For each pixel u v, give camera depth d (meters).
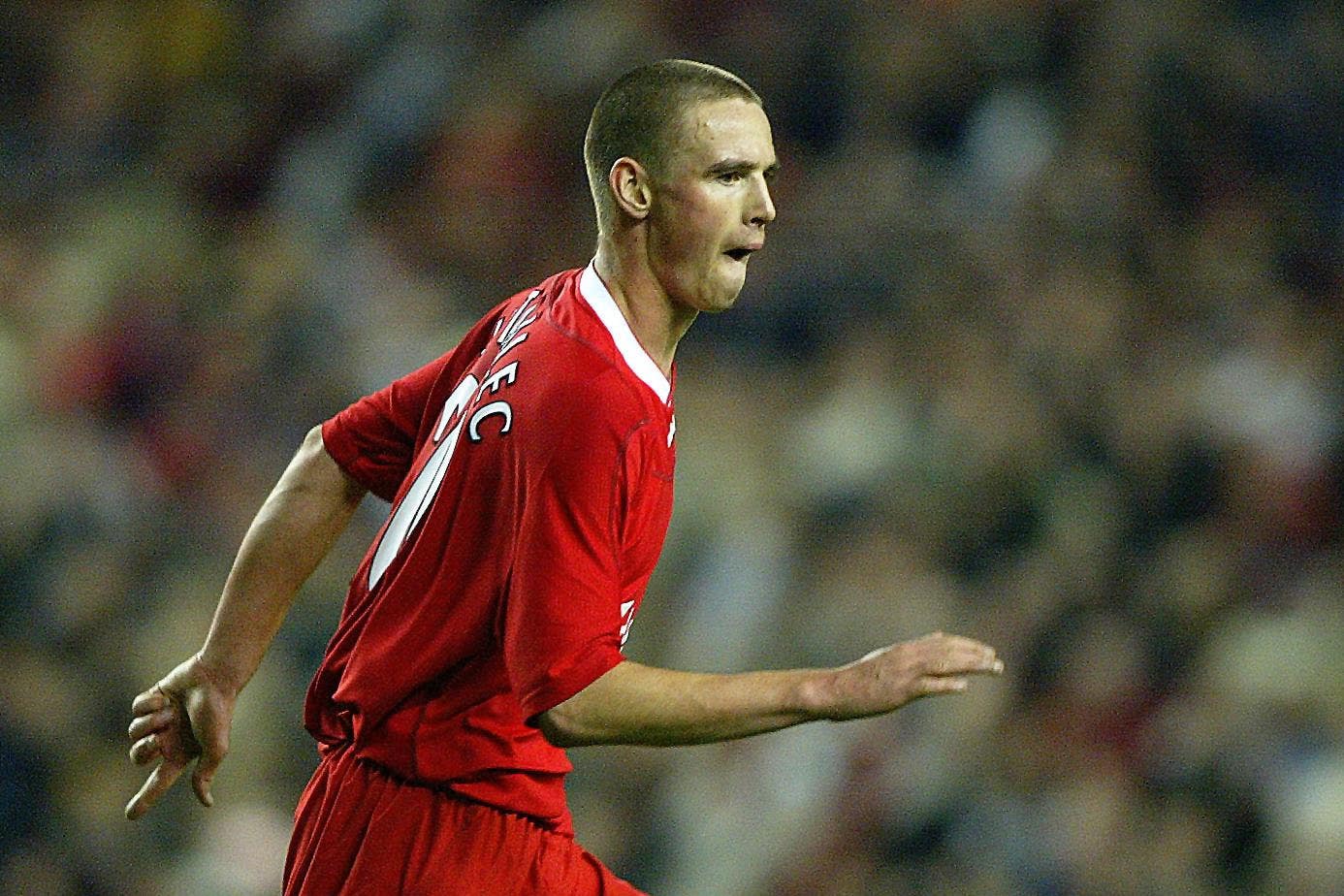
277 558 12.16
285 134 43.50
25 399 36.25
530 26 42.78
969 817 26.00
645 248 10.77
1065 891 25.14
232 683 12.17
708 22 41.16
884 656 10.12
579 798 28.12
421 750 10.87
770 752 27.64
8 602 30.50
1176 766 25.88
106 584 30.98
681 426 33.72
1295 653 26.77
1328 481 31.02
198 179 43.06
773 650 29.31
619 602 10.43
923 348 33.88
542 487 10.27
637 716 10.14
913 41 39.94
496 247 39.50
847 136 39.75
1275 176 38.12
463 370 11.62
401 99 42.16
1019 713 27.28
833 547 30.50
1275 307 34.56
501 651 10.76
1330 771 24.86
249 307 38.72
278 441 36.03
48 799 26.69
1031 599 29.05
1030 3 39.91
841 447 31.86
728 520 31.80
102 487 33.47
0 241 40.88
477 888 10.92
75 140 44.47
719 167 10.58
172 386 37.16
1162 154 37.97
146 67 45.72
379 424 12.01
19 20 47.31
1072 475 31.42
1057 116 38.62
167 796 27.34
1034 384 32.91
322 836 11.13
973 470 31.16
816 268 36.69
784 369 35.28
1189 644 28.03
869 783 26.61
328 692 11.43
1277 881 24.25
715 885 26.92
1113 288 35.12
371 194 41.06
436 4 43.66
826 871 26.12
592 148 10.91
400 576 10.91
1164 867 24.88
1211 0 39.88
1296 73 39.28
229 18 46.69
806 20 40.94
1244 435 32.03
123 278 39.59
